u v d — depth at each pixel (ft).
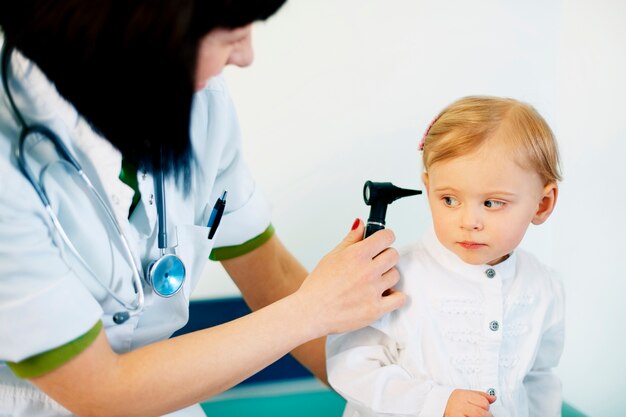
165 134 2.33
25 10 2.06
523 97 4.61
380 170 4.67
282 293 3.59
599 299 4.13
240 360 2.46
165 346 2.46
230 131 3.19
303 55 4.47
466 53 4.60
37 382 2.35
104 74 2.12
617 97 3.92
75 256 2.45
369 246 2.68
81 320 2.30
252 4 2.08
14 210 2.21
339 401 4.24
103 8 2.00
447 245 2.86
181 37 2.03
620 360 3.93
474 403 2.67
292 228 4.66
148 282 2.73
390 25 4.52
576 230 4.33
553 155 2.75
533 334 3.03
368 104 4.59
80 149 2.48
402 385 2.81
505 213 2.68
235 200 3.31
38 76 2.34
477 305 2.95
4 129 2.35
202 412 3.29
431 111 4.64
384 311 2.70
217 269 4.52
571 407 4.16
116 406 2.37
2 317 2.19
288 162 4.59
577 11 4.31
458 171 2.67
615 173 3.96
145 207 2.63
